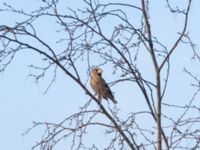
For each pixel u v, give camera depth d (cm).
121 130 1295
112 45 1303
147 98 1320
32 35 1309
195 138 1294
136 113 1305
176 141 1296
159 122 1305
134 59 1310
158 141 1291
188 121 1308
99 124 1298
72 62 1323
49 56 1312
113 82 1319
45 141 1260
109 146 1285
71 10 1303
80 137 1273
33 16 1307
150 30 1325
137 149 1282
